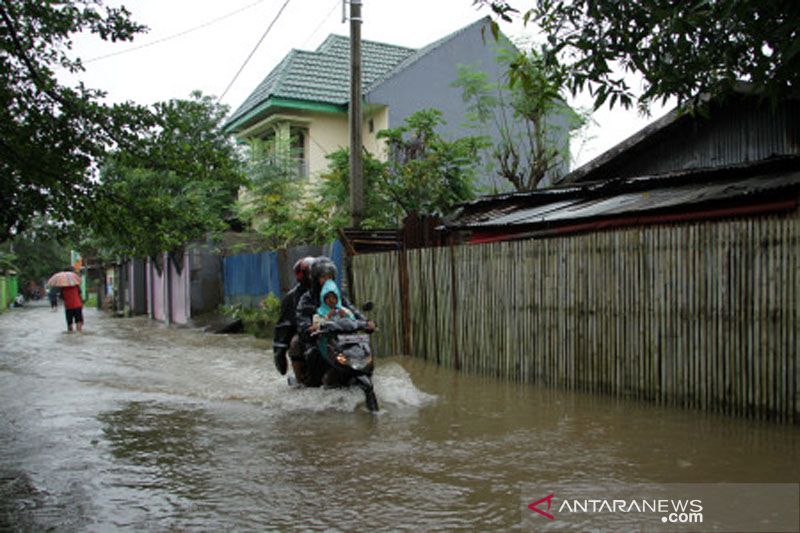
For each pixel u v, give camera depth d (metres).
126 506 4.16
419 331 10.23
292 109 20.89
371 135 21.25
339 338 7.26
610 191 9.58
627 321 6.85
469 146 15.92
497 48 20.58
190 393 8.16
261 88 23.75
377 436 5.77
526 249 8.14
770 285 5.57
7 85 6.88
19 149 7.02
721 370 5.97
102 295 38.47
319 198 20.14
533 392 7.56
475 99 20.78
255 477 4.68
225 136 22.78
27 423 6.51
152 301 24.92
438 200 15.55
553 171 19.23
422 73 20.61
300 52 22.73
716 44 6.04
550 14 6.51
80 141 7.19
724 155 10.12
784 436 5.23
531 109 15.78
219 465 5.00
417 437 5.68
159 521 3.89
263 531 3.71
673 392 6.39
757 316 5.67
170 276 21.56
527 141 20.34
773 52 5.86
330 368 7.38
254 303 17.75
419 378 8.70
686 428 5.60
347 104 20.75
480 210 12.31
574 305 7.48
